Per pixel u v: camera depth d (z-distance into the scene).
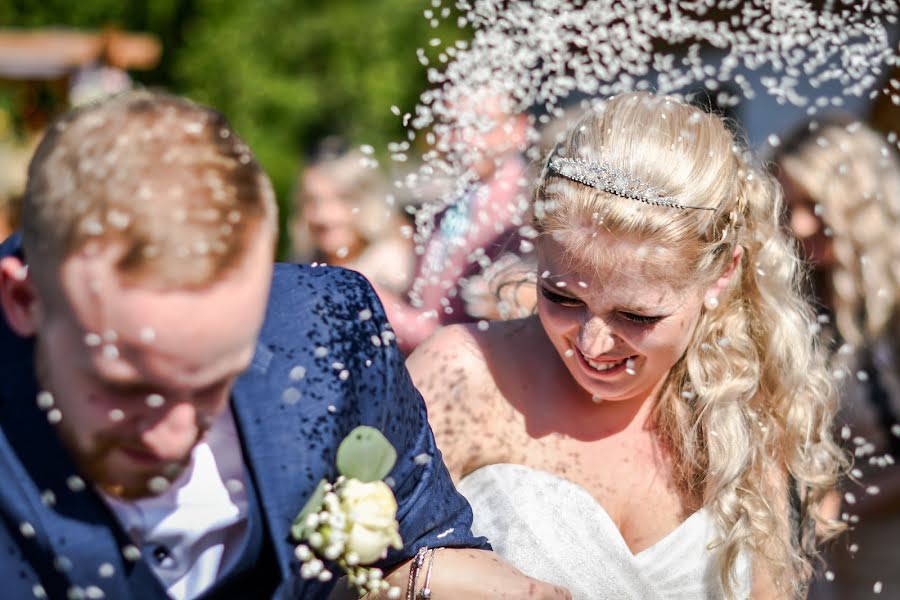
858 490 2.99
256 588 1.58
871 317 2.93
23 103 9.65
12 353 1.41
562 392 2.23
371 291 1.79
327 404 1.60
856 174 2.95
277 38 11.88
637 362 1.99
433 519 1.78
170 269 1.18
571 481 2.20
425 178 2.27
